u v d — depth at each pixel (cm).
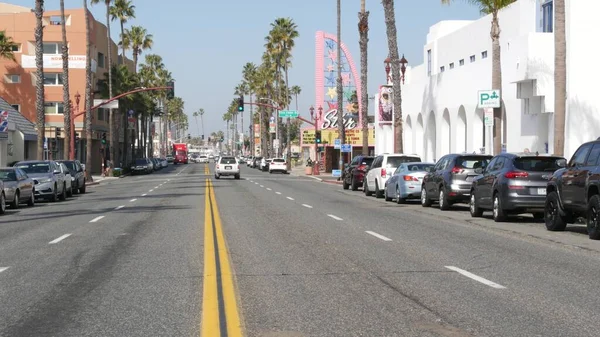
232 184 4969
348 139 9350
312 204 2853
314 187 4691
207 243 1523
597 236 1577
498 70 3391
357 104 9494
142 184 5216
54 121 7662
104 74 8044
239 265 1214
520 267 1193
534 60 3550
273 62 10369
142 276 1108
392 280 1063
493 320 796
